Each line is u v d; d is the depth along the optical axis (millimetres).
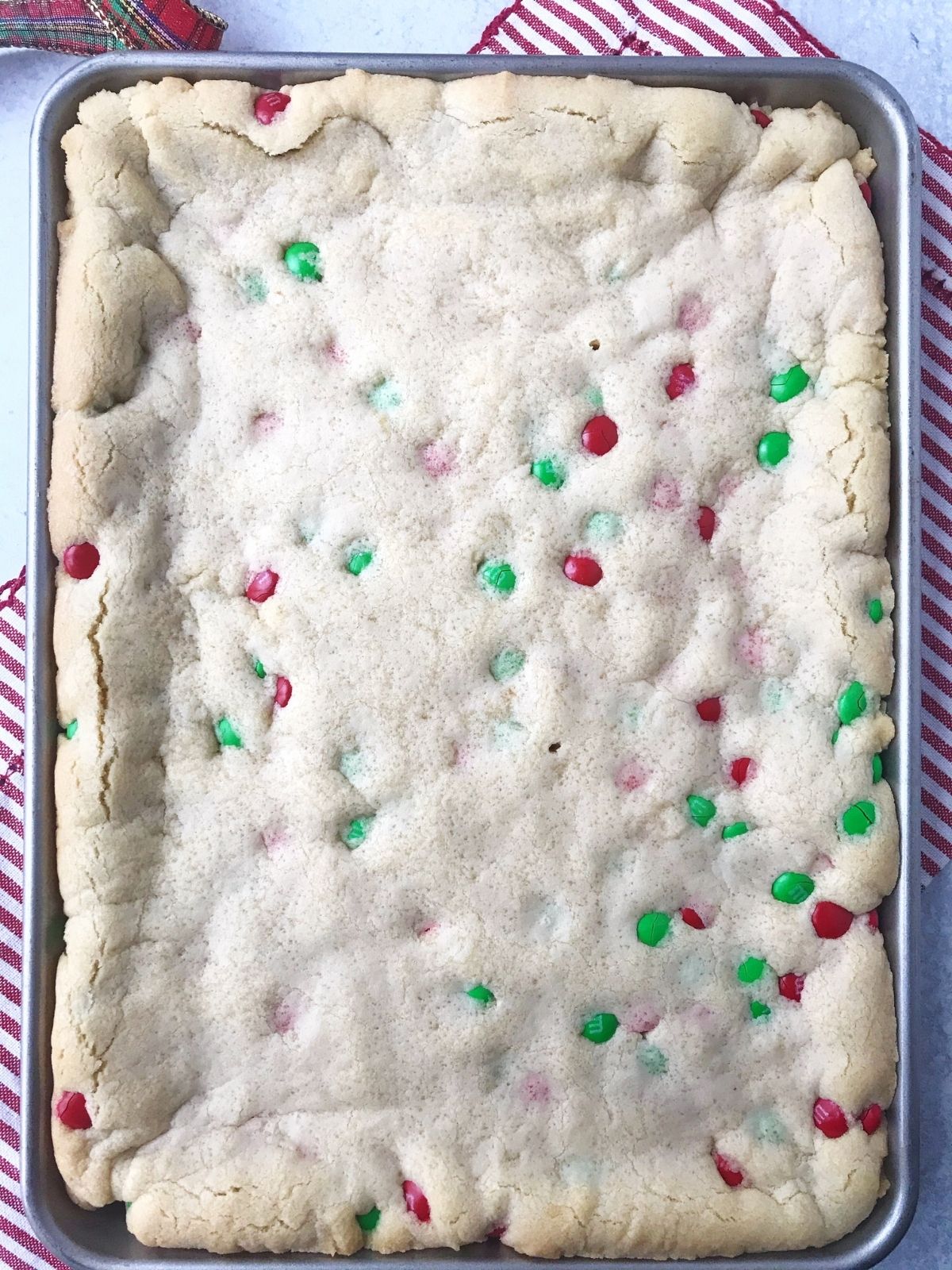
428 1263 430
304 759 433
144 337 446
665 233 451
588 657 438
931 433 509
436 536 440
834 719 443
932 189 511
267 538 440
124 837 434
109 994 433
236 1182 430
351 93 445
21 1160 435
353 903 433
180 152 447
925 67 509
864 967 438
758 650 444
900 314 455
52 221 446
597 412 445
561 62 452
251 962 433
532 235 448
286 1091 435
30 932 433
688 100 448
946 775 505
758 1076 441
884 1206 442
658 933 435
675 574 441
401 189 449
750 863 441
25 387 511
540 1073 435
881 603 448
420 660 435
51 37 492
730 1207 432
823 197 451
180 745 440
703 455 443
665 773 437
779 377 451
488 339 444
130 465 439
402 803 436
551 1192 430
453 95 448
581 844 434
